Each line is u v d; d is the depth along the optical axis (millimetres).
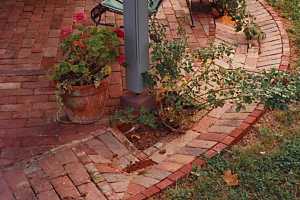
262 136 4133
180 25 5984
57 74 4117
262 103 4316
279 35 5941
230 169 3693
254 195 3443
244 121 4289
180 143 4137
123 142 4137
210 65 4770
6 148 4062
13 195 3512
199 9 6660
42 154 3961
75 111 4309
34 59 5500
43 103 4719
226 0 6281
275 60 5387
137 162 3906
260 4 6863
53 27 6238
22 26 6285
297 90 4148
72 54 4160
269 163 3740
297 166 3697
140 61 4289
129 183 3627
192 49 5629
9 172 3752
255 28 5934
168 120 4324
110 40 4199
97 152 3990
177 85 4582
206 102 4465
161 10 6645
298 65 5262
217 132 4207
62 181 3635
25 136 4227
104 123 4391
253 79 4301
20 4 6965
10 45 5809
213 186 3525
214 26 6254
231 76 4457
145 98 4434
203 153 3889
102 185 3594
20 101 4754
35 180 3652
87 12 6648
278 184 3539
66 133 4258
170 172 3701
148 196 3465
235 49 5758
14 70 5270
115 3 5617
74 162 3844
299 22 6328
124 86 4934
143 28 4188
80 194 3504
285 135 4141
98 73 4176
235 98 4297
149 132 4273
